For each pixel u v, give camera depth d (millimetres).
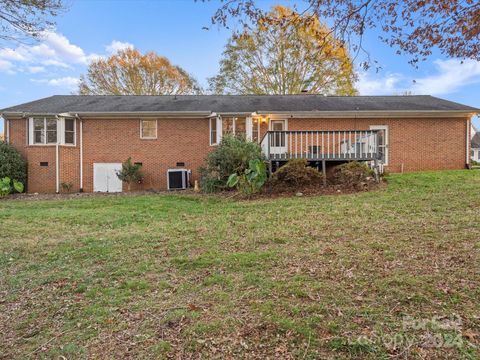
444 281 3363
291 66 12062
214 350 2457
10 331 2898
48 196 12797
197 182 14008
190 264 4320
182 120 14844
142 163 14781
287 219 6836
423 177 11586
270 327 2697
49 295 3607
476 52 4586
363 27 4391
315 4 4246
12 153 13516
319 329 2627
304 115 14469
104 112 14273
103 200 10945
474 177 11242
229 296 3311
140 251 5020
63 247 5414
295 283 3510
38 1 5672
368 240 4980
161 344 2561
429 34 4438
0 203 10836
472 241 4590
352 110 14320
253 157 11680
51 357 2480
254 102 16094
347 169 10836
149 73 29297
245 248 4918
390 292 3189
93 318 3031
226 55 20266
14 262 4758
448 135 14805
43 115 13898
